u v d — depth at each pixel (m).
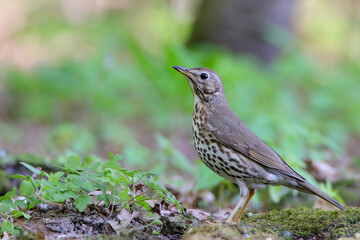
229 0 21.33
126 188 6.49
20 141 14.31
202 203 8.98
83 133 14.48
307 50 30.00
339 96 19.94
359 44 30.70
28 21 28.27
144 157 12.97
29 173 8.69
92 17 29.95
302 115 17.72
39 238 5.80
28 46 26.16
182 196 9.13
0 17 28.66
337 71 24.31
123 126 16.47
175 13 30.59
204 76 8.30
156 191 6.38
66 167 6.25
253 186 7.79
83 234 5.93
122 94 18.09
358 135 18.17
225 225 5.80
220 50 20.25
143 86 18.30
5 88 19.34
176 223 6.38
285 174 7.57
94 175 6.21
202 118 8.00
